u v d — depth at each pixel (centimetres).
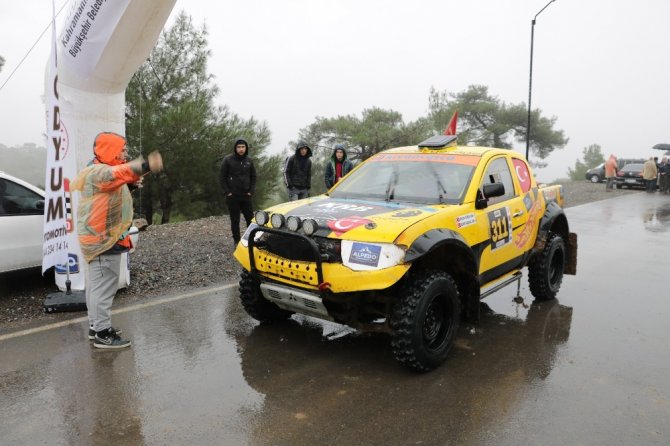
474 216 489
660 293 688
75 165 597
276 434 343
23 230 637
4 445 330
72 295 606
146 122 1641
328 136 2959
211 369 439
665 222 1419
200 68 1831
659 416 369
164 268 775
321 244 427
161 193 1783
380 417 365
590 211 1705
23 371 433
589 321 573
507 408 379
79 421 358
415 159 564
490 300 654
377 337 516
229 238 1041
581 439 339
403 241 405
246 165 887
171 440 336
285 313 556
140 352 473
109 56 553
